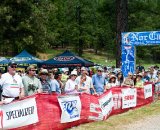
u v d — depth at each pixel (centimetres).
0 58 2197
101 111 1215
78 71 1838
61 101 1022
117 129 1073
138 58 7250
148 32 2195
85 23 6944
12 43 3850
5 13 3666
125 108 1474
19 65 2278
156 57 7706
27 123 890
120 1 2628
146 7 3659
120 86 1466
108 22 6225
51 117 978
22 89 1012
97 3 6750
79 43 7050
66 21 7100
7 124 827
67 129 1043
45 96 962
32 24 3872
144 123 1185
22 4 3803
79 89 1346
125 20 2625
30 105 902
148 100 1788
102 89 1422
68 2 6988
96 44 7806
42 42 3991
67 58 2030
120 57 2608
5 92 984
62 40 7281
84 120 1139
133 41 2239
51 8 4144
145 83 1761
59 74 1462
